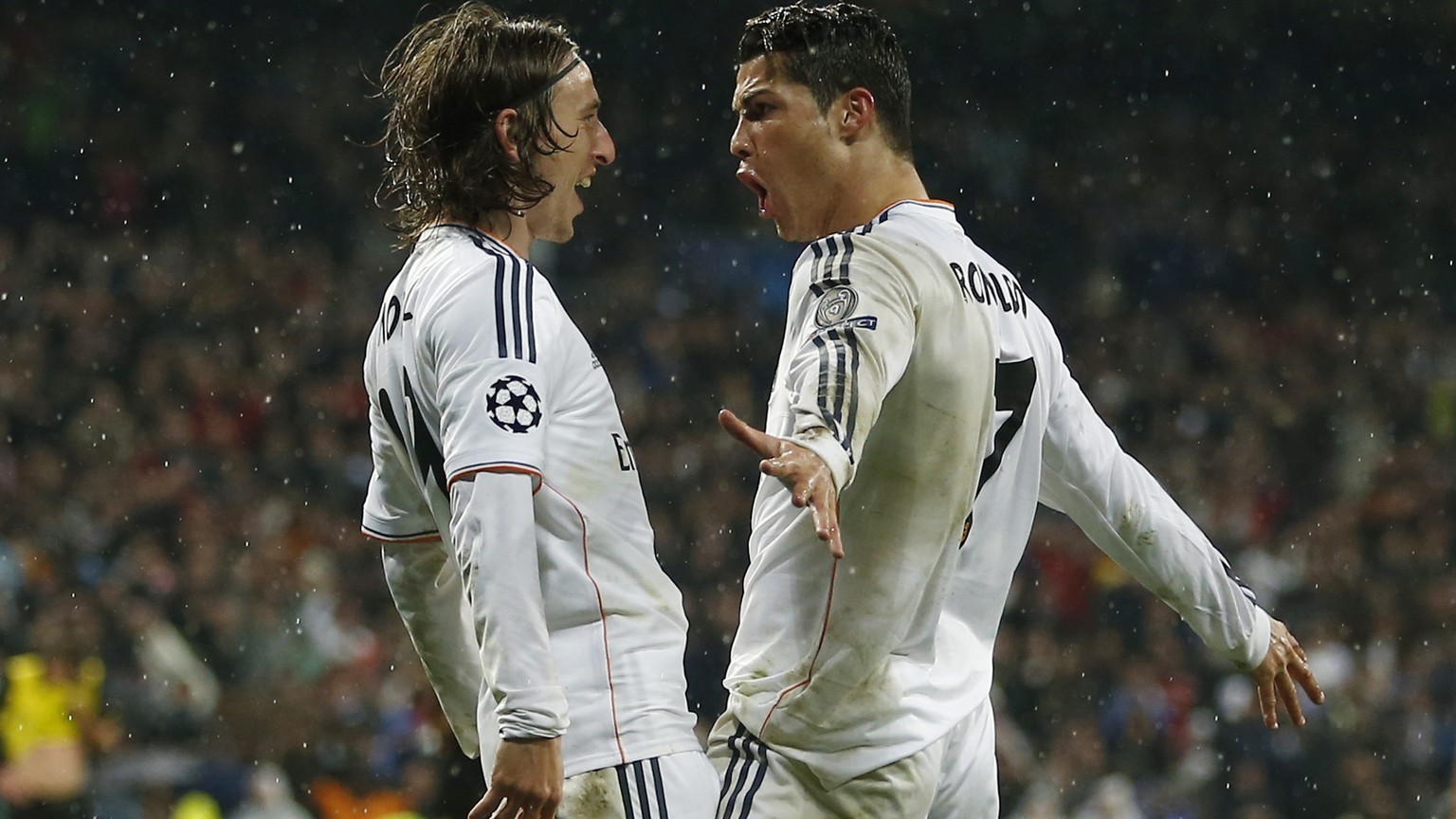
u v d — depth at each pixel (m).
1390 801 17.80
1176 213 31.83
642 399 24.02
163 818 13.81
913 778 4.51
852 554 4.44
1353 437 25.97
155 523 19.19
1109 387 27.33
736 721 4.60
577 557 4.34
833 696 4.45
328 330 24.69
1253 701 18.22
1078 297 30.22
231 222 27.28
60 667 14.49
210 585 17.47
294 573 17.97
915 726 4.51
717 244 28.64
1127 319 29.48
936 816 4.73
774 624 4.55
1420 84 33.97
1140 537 5.10
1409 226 32.16
